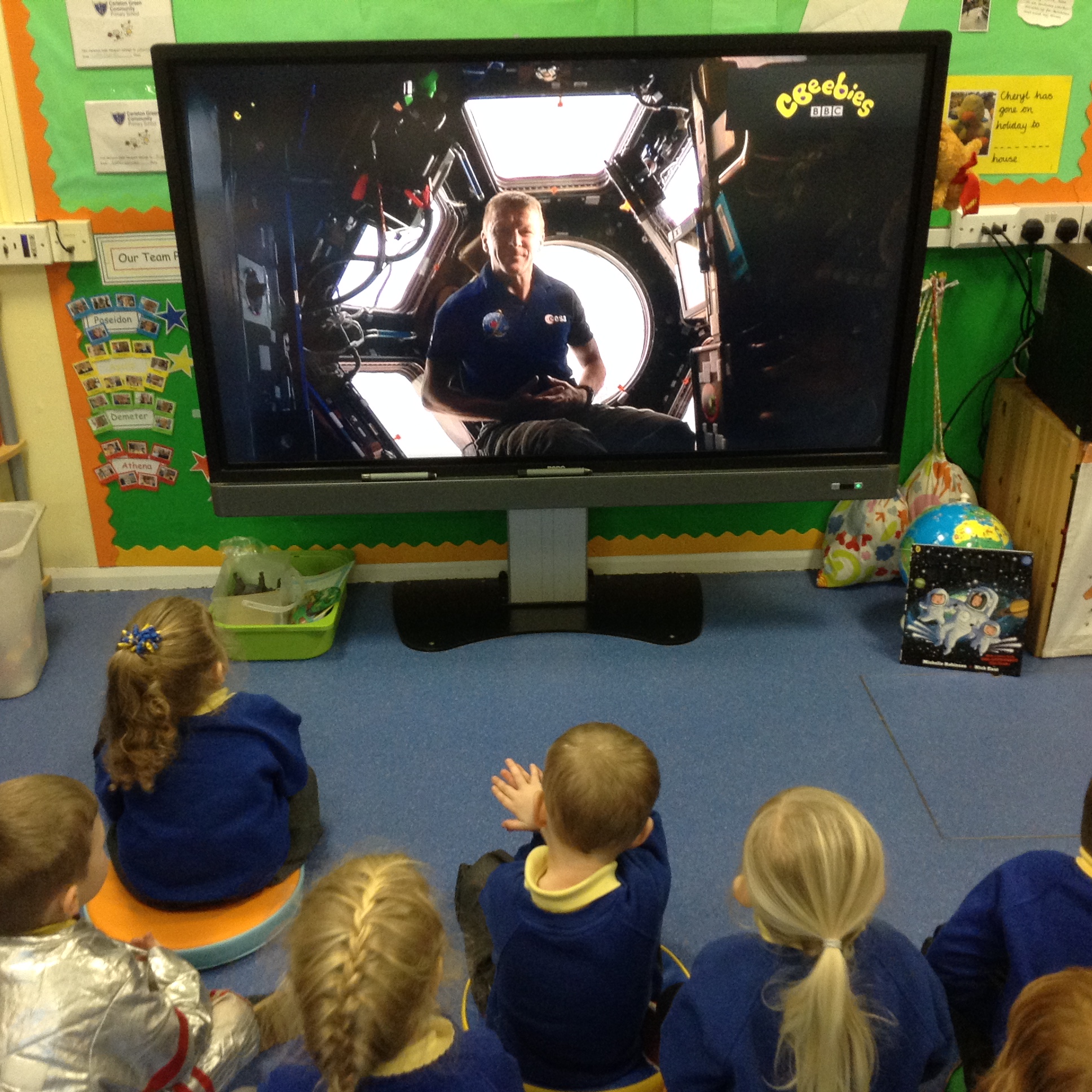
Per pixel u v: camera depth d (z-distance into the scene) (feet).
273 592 10.11
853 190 8.66
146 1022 4.68
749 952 4.35
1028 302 10.32
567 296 8.89
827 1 9.27
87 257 9.72
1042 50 9.53
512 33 9.28
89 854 4.82
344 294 8.79
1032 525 9.92
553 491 9.50
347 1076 3.64
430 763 8.57
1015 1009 3.68
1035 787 8.26
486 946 6.44
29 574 9.40
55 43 9.09
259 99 8.14
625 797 4.86
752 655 9.93
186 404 10.36
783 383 9.28
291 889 6.97
